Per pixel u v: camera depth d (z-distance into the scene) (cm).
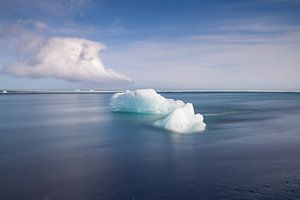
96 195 1598
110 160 2277
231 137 3142
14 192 1648
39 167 2106
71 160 2292
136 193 1619
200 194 1586
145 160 2261
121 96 5800
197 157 2323
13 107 8988
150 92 5381
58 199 1553
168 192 1623
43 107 8944
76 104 10694
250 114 5728
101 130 3800
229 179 1800
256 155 2356
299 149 2561
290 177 1817
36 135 3497
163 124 3762
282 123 4347
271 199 1507
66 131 3781
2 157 2398
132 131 3631
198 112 6191
